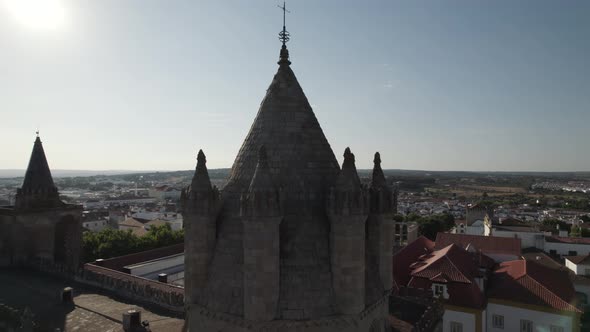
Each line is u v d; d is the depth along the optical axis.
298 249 17.75
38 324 37.12
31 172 62.62
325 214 18.62
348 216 17.28
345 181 17.52
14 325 36.09
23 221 59.62
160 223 169.25
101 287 49.81
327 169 19.73
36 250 60.97
